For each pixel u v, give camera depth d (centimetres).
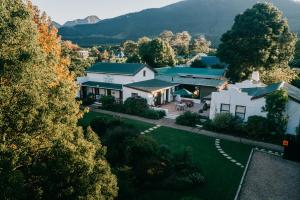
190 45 13250
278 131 2764
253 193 1756
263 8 5231
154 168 1862
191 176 1855
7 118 1096
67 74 2306
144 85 4262
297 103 2833
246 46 5078
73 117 1312
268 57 5088
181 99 4625
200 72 5516
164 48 7112
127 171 1814
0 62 1130
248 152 2481
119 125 2391
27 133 1113
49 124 1138
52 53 1864
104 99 4038
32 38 1395
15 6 1569
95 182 1059
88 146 1140
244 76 5331
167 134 2939
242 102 3136
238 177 1972
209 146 2611
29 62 1170
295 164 2234
